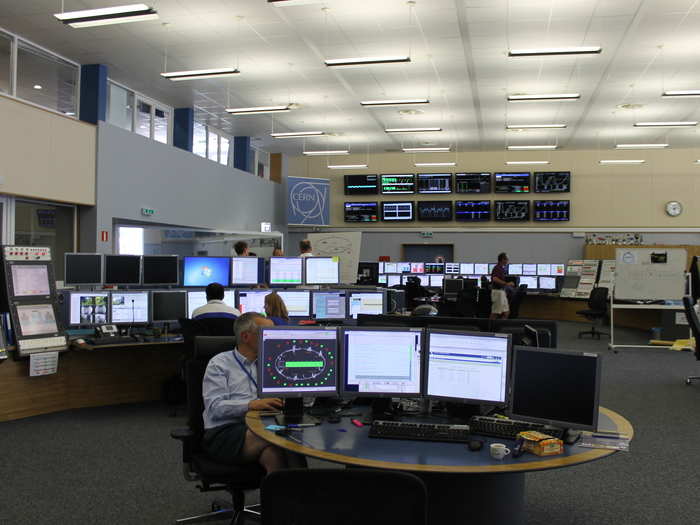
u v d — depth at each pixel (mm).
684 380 6512
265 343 2639
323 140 13703
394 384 2625
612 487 3408
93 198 7895
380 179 15031
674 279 8617
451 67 8695
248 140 13375
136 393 5582
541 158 14570
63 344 4945
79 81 8523
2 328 4727
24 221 7133
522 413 2393
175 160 9812
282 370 2631
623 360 7801
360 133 13008
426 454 2117
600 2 6461
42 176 7047
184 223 10102
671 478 3549
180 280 5914
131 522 2908
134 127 9883
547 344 2865
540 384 2377
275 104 10734
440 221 14883
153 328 5523
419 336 2629
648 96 10000
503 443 2275
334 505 1413
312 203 14258
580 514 3037
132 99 9891
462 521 2312
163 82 9422
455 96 10172
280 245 12742
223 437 2699
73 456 3908
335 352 2666
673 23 7023
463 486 2322
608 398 5660
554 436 2293
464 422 2574
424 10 6746
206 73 7637
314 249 7770
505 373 2504
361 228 15195
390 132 12656
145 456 3912
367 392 2627
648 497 3262
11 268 4867
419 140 13703
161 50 8000
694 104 10398
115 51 8031
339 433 2389
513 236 14602
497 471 1937
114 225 8633
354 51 8094
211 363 2834
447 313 10461
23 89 7676
